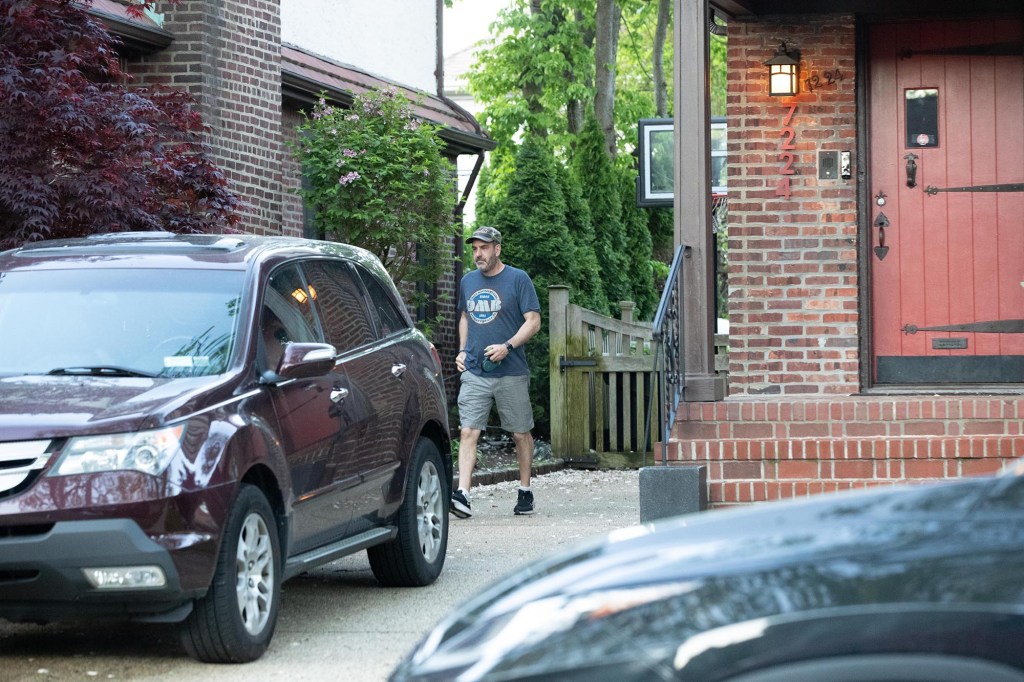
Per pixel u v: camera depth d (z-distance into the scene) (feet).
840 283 47.52
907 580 10.40
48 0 38.37
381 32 79.77
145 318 28.78
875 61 47.57
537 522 48.26
